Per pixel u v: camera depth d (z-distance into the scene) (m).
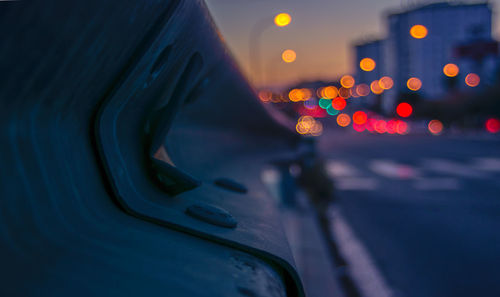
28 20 0.58
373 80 150.88
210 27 1.25
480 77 70.38
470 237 8.20
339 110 104.69
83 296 0.58
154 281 0.66
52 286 0.58
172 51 1.05
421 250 7.30
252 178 2.77
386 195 13.06
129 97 0.98
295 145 8.07
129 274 0.66
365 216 10.04
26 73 0.63
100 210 0.83
